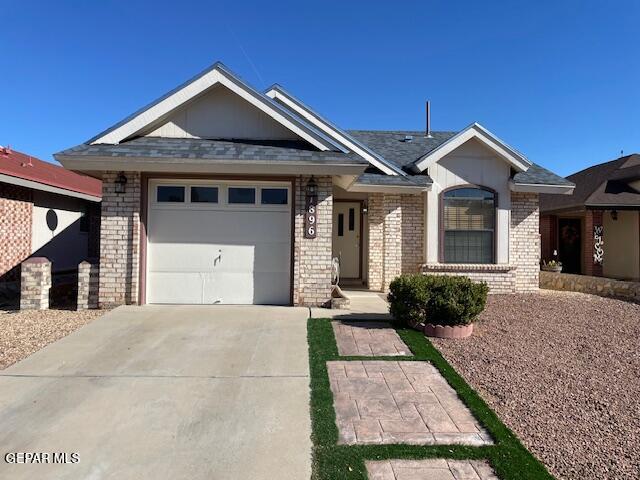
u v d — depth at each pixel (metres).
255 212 8.52
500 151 11.01
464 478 3.11
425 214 11.21
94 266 8.36
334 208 12.75
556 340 6.66
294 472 3.16
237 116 8.88
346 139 10.77
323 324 7.12
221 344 6.07
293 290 8.38
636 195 14.62
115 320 7.20
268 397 4.40
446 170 11.20
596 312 8.96
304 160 7.89
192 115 8.80
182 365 5.26
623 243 15.34
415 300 6.72
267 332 6.65
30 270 8.44
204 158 7.69
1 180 10.49
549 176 11.64
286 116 8.46
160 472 3.15
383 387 4.69
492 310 8.98
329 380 4.86
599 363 5.62
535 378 5.04
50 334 6.57
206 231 8.47
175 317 7.43
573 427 3.89
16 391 4.48
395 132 14.94
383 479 3.09
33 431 3.69
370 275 11.50
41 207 12.86
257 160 7.78
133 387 4.61
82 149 7.91
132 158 7.64
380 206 11.55
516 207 11.80
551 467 3.27
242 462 3.28
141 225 8.23
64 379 4.81
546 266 14.45
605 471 3.22
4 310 8.52
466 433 3.72
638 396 4.58
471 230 11.27
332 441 3.56
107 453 3.38
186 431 3.72
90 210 15.95
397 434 3.69
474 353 5.90
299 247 8.38
